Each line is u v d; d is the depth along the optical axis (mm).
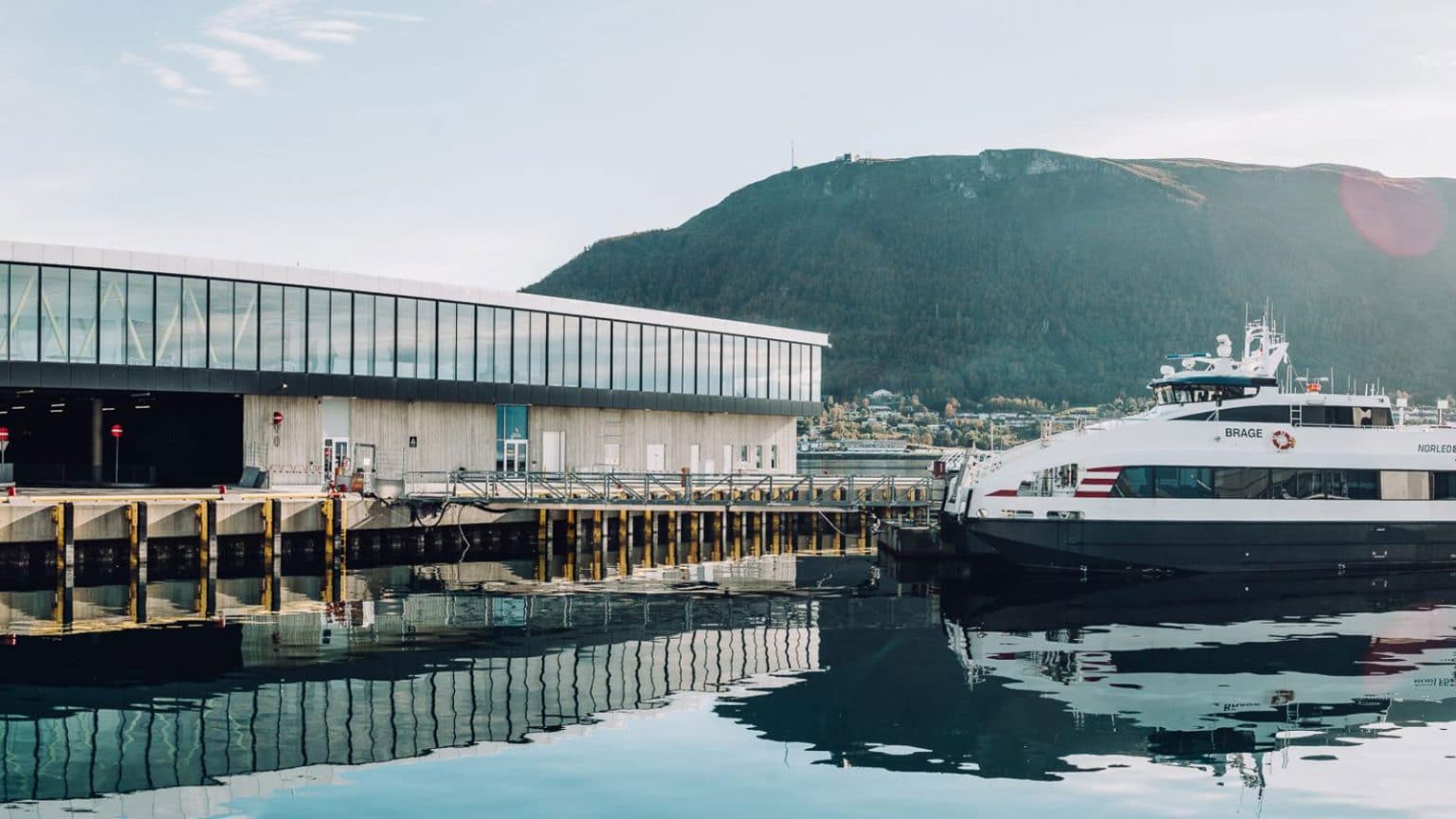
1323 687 27453
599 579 46594
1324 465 45156
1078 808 19453
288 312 57375
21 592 41031
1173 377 46906
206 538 46125
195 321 54375
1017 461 44938
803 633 34062
